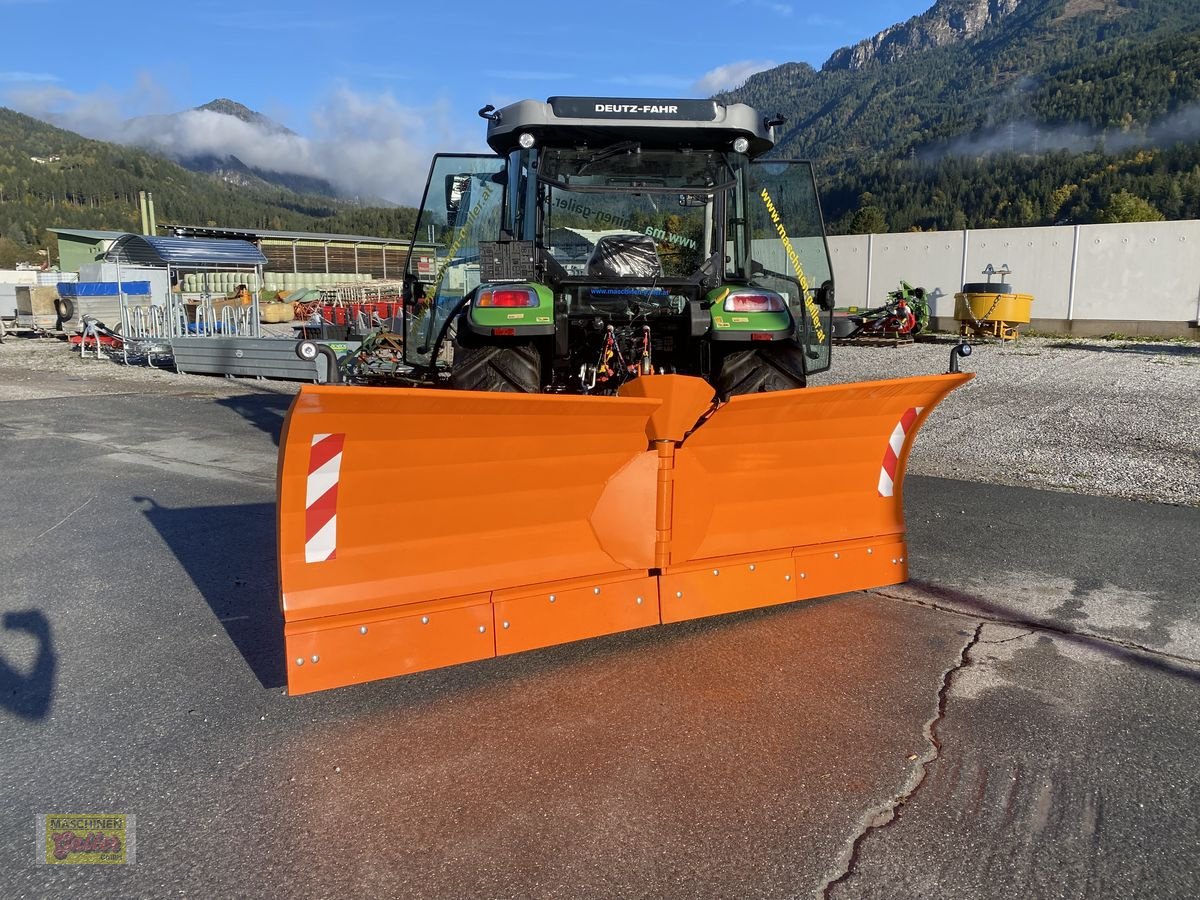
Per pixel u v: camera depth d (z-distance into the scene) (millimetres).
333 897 2203
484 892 2211
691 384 3258
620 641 3775
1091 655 3605
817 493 3844
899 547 4047
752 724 3051
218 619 4117
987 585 4465
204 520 5891
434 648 3045
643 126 4895
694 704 3203
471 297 5059
